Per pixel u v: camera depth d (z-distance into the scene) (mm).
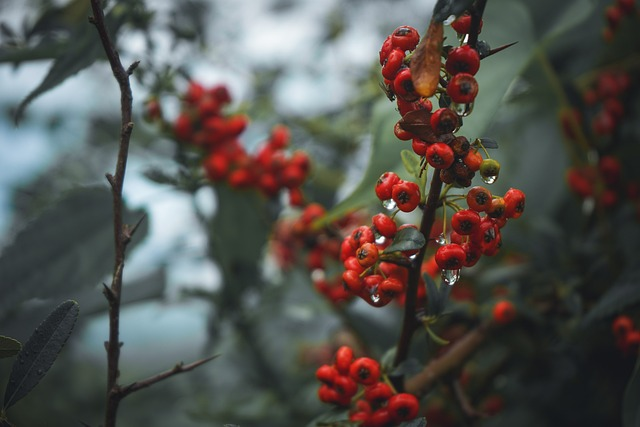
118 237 287
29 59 399
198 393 621
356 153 611
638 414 321
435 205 278
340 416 310
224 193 489
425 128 259
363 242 289
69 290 396
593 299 415
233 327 550
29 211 583
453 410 411
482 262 496
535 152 594
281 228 534
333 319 581
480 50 264
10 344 277
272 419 501
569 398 445
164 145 570
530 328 404
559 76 534
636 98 464
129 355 818
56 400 588
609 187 439
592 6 432
